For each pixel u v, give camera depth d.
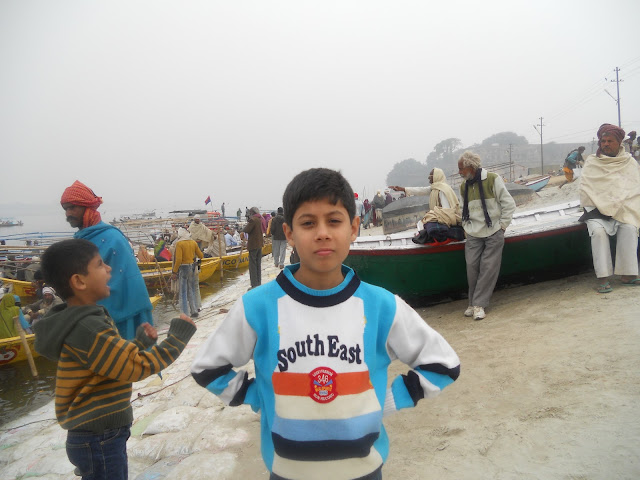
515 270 5.64
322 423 1.32
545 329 4.07
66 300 1.98
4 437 4.46
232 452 3.12
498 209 4.86
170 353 1.91
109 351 1.81
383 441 1.48
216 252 15.66
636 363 3.06
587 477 2.12
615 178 4.62
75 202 2.84
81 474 1.94
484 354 3.82
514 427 2.68
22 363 7.10
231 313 1.49
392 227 16.22
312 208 1.35
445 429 2.83
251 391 1.52
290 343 1.38
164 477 2.89
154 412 4.20
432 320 5.28
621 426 2.43
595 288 4.96
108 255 2.77
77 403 1.88
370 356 1.40
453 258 5.59
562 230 5.54
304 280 1.47
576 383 3.00
